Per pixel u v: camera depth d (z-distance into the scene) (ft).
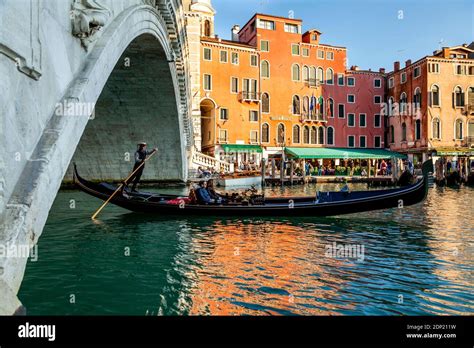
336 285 17.28
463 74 110.93
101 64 15.61
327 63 120.37
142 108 52.90
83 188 34.35
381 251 23.09
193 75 94.22
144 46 34.60
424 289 16.81
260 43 112.16
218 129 106.63
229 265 20.22
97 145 62.95
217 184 75.00
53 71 12.17
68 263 20.77
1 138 9.30
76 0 13.92
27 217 9.62
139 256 21.99
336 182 93.15
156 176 71.00
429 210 40.86
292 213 32.45
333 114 121.08
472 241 25.84
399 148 119.85
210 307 14.84
